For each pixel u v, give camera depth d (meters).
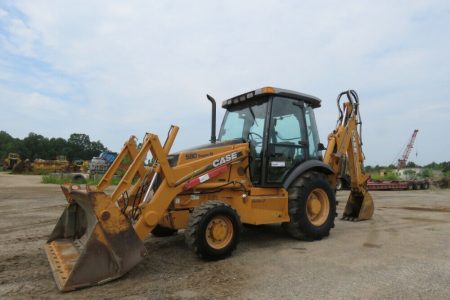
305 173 5.98
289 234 6.00
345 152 7.29
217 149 5.32
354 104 7.81
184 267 4.33
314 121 6.59
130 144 4.86
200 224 4.46
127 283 3.75
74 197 4.57
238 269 4.25
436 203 12.91
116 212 3.82
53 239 4.98
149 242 5.68
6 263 4.53
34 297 3.38
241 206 5.35
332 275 4.00
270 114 5.69
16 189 17.55
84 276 3.60
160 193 4.48
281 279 3.88
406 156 55.22
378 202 13.41
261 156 5.61
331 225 6.10
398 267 4.29
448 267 4.27
